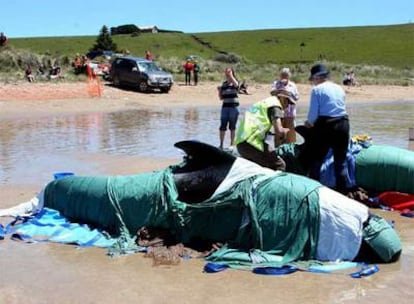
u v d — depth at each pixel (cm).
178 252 687
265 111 862
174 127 2006
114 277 625
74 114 2473
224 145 1544
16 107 2608
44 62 4388
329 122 885
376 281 611
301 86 4347
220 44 12212
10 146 1543
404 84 5056
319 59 10325
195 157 774
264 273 631
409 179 925
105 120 2238
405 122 2186
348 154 953
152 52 11250
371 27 13200
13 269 646
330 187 917
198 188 747
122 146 1549
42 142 1622
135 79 3441
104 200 769
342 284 603
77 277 624
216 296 575
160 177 754
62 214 816
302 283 606
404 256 689
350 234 659
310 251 661
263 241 672
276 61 10319
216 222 702
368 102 3491
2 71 4119
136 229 740
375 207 920
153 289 593
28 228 776
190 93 3544
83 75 4038
